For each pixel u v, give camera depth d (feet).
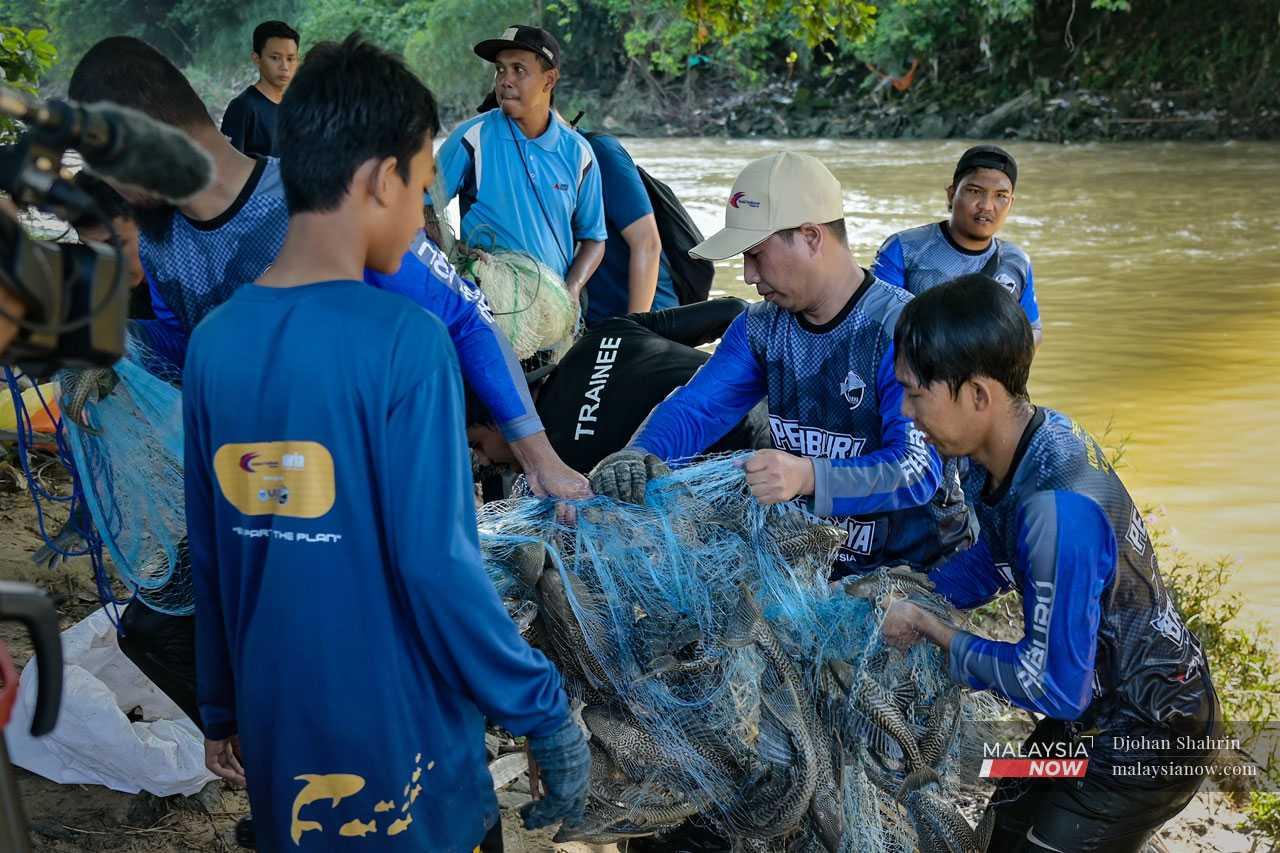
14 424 17.08
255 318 6.17
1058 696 8.05
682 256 18.06
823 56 122.93
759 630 8.14
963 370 7.86
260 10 152.76
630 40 121.49
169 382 9.18
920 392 8.07
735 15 32.32
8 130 18.61
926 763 8.50
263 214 8.10
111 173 4.68
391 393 6.05
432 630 6.22
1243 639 17.11
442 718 6.60
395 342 6.06
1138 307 41.75
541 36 15.33
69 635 11.18
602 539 8.36
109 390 8.56
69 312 4.46
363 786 6.41
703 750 8.11
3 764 4.52
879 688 8.41
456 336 8.61
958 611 9.24
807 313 9.71
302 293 6.13
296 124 6.10
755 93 123.85
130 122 4.58
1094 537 7.89
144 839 9.95
